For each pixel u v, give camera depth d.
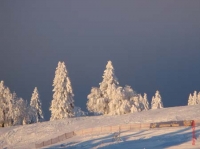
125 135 79.38
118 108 142.75
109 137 79.19
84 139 81.56
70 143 79.88
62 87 142.75
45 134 99.19
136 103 143.50
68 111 143.25
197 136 71.31
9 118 154.00
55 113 142.75
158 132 78.31
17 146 93.88
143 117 96.94
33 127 108.81
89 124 100.94
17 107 154.12
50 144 85.75
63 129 100.81
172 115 93.31
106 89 147.75
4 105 153.88
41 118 170.12
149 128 84.12
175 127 82.00
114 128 86.31
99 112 148.00
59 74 143.50
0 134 110.31
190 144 65.00
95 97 148.38
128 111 143.00
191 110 96.56
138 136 76.94
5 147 95.69
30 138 99.69
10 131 109.19
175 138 71.31
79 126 100.69
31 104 169.88
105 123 98.06
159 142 68.81
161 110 104.12
